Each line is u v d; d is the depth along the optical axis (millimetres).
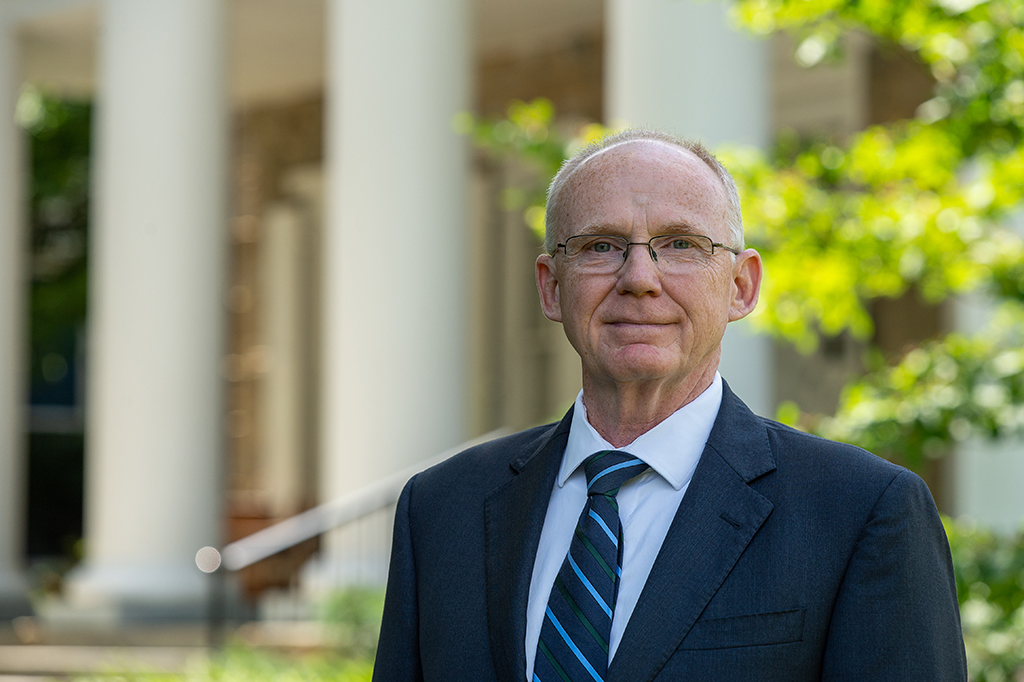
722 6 8406
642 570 2141
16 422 13008
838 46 5535
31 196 19703
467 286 10211
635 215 2156
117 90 11312
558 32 13453
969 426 5137
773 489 2141
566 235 2225
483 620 2264
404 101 10078
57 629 10648
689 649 2033
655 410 2230
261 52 14578
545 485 2314
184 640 10086
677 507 2176
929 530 2094
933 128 5375
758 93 8500
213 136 11289
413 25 10125
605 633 2078
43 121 19766
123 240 11156
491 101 14102
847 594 2027
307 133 16078
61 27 12922
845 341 12148
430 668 2283
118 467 11000
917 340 11648
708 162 2283
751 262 2357
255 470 16859
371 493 9695
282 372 16438
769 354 8641
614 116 8883
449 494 2457
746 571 2068
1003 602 4848
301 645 9148
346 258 10133
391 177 10031
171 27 11203
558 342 14164
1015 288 5336
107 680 8023
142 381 10984
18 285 13055
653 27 8500
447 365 9969
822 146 5867
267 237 16594
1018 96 5117
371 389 9922
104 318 11258
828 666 2025
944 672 2020
